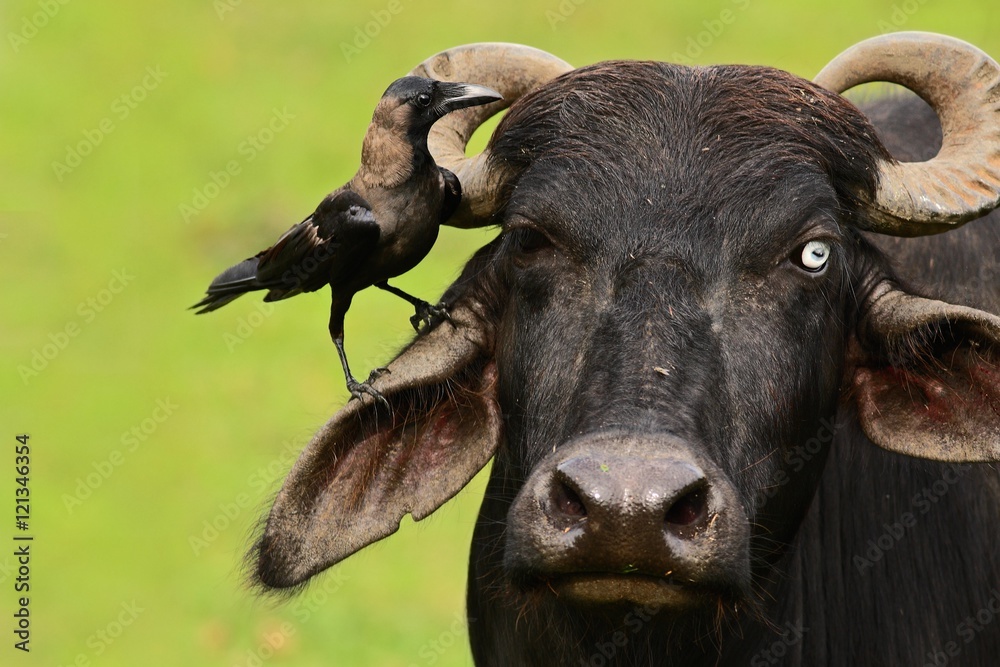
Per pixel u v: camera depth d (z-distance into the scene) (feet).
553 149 53.36
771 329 50.72
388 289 56.03
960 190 54.90
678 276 49.78
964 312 51.85
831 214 52.24
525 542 45.16
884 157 55.36
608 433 45.52
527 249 52.54
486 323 56.85
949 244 62.54
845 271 54.08
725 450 48.73
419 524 120.26
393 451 56.85
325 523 55.52
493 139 57.41
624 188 51.47
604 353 48.60
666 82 54.39
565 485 45.19
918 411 55.16
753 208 51.01
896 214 54.34
